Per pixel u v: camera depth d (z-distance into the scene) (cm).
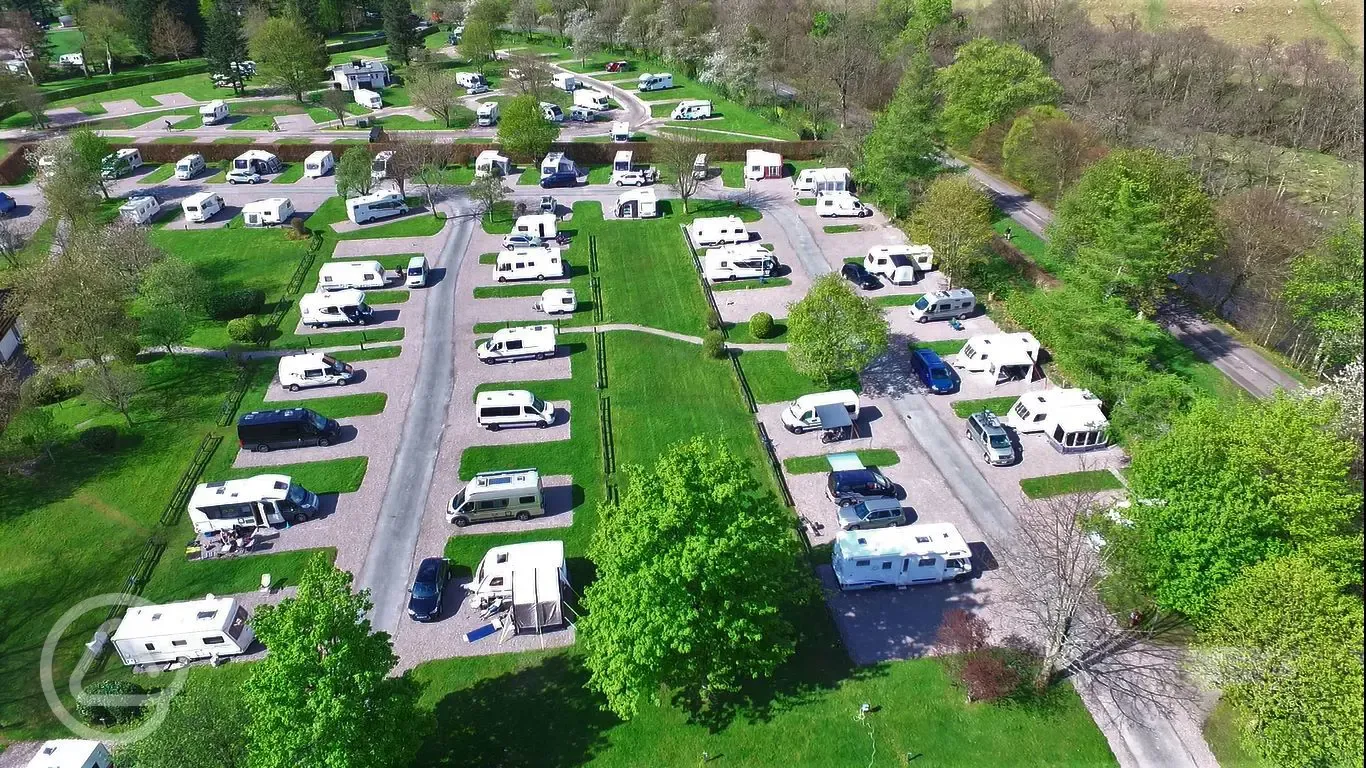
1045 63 11125
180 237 7300
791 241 7069
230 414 4769
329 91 10575
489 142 9238
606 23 13900
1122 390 4281
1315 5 9756
